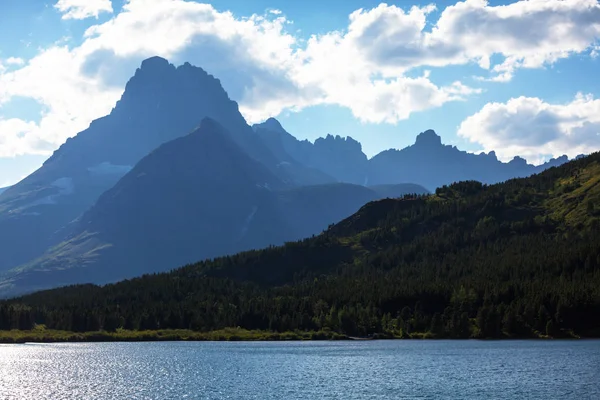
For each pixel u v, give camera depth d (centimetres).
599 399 16675
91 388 19212
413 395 17412
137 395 17975
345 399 16950
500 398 16850
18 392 18600
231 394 17962
